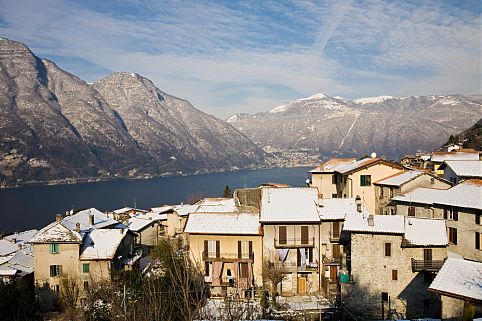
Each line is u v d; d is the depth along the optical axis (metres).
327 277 52.56
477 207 47.28
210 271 53.28
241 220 55.09
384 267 43.94
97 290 40.62
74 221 64.38
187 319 20.25
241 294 50.66
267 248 53.00
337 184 78.81
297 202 55.81
